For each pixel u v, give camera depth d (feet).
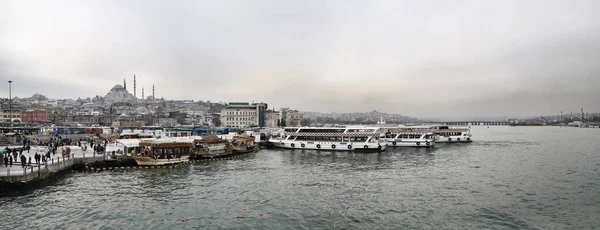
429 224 132.46
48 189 174.60
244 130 646.33
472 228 129.08
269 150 385.91
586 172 240.12
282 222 132.87
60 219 131.54
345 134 385.29
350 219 136.87
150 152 245.04
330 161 291.99
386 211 147.13
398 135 444.14
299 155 337.72
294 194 173.06
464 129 524.93
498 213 146.51
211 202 156.97
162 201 156.97
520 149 407.03
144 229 123.65
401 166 264.72
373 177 218.18
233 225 129.18
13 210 140.67
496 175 226.99
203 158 284.20
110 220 131.64
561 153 361.92
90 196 162.91
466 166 265.34
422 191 181.06
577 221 138.21
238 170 238.89
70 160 220.64
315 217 138.82
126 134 340.59
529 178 217.36
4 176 167.53
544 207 155.53
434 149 402.31
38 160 192.95
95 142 328.90
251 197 166.20
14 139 331.77
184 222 131.34
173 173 221.87
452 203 159.63
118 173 218.59
